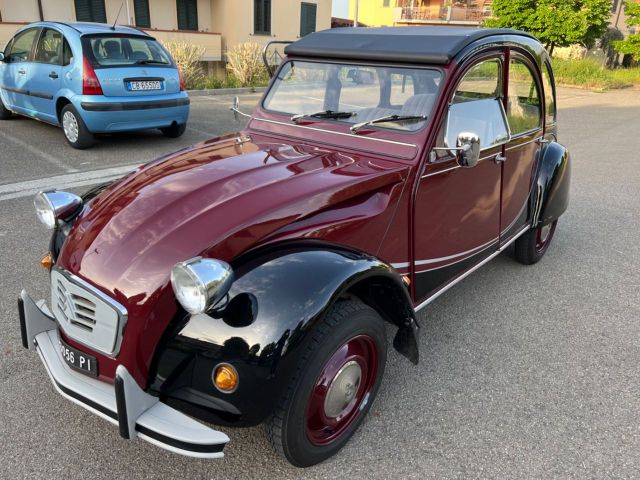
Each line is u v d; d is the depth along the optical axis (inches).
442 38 121.1
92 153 298.7
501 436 106.5
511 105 144.4
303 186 98.9
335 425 99.1
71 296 88.2
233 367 79.6
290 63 141.8
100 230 92.4
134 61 299.6
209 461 98.1
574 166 337.7
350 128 124.3
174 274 76.0
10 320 138.3
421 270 122.8
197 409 84.0
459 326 147.4
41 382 117.0
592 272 184.7
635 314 156.8
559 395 119.6
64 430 104.2
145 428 79.4
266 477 95.2
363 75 125.2
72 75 286.4
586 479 96.4
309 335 81.5
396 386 121.0
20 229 193.3
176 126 336.5
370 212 104.7
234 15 816.3
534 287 172.2
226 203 91.5
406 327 104.0
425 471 97.3
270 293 81.5
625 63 1277.1
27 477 93.2
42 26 310.8
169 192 97.5
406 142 115.0
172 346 82.8
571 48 1134.4
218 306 81.4
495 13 1003.9
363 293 101.6
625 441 106.0
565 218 241.9
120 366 78.7
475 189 133.2
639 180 307.1
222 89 594.9
